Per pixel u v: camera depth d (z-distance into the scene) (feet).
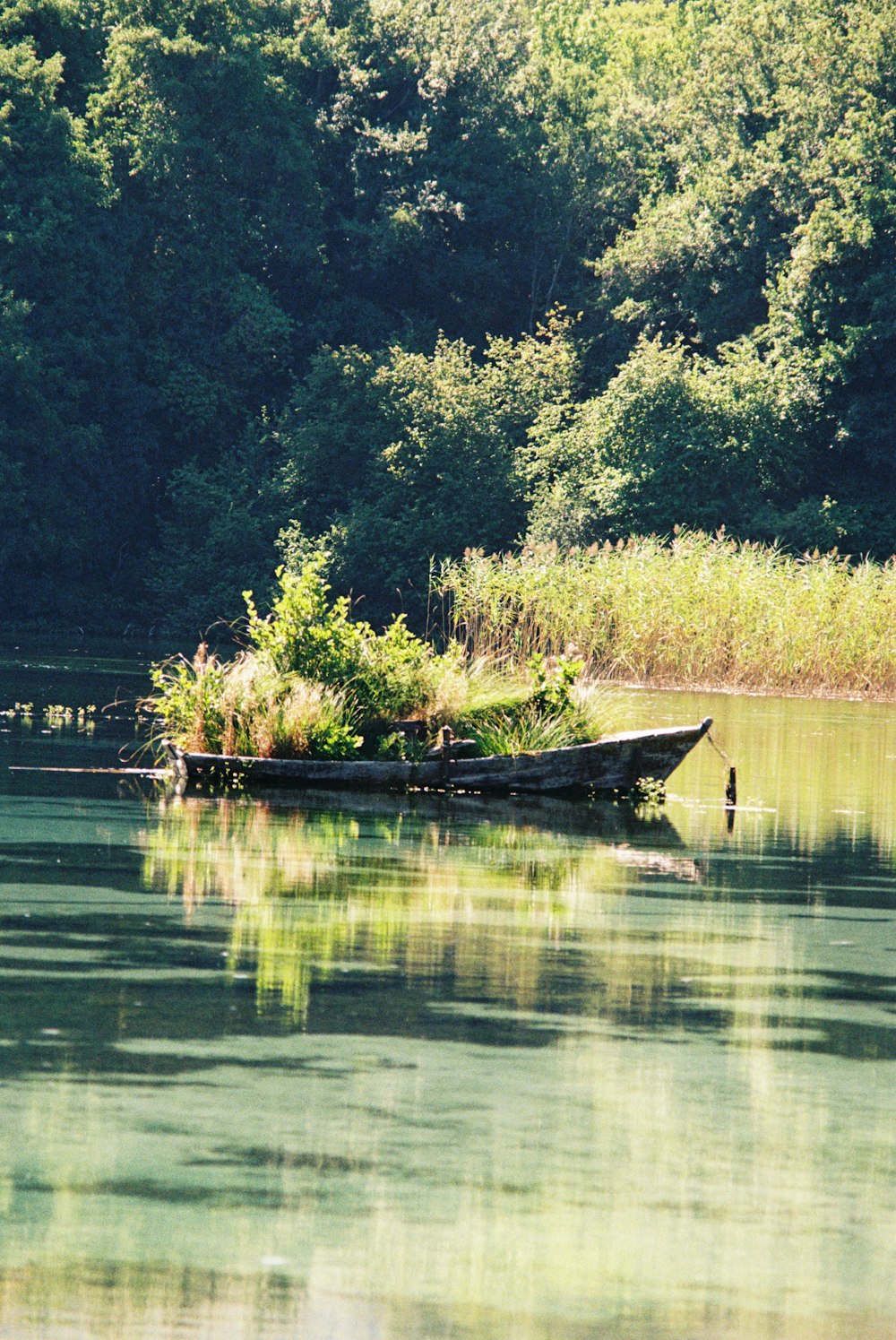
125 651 439.22
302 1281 53.26
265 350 579.89
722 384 517.14
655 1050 78.95
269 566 537.24
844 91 551.18
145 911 107.14
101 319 547.49
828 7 579.07
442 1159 64.03
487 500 515.50
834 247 515.91
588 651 360.89
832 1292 53.57
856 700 335.67
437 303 635.66
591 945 101.14
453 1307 51.83
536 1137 66.69
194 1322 50.24
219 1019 81.66
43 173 532.73
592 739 187.62
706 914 112.47
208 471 563.89
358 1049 77.51
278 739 181.27
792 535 496.64
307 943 98.84
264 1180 61.36
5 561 526.16
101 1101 69.31
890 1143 67.15
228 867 124.77
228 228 583.99
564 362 563.89
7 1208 58.18
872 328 507.71
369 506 525.75
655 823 158.81
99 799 162.30
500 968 94.07
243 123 575.79
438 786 178.50
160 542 574.56
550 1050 78.48
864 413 513.45
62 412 536.01
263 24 611.47
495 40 651.66
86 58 583.99
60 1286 52.37
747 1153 65.67
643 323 598.75
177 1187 60.44
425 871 125.49
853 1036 82.43
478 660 201.57
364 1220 58.08
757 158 570.05
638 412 506.07
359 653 192.24
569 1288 53.31
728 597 353.51
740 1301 52.85
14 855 127.24
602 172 642.63
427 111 640.17
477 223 634.02
